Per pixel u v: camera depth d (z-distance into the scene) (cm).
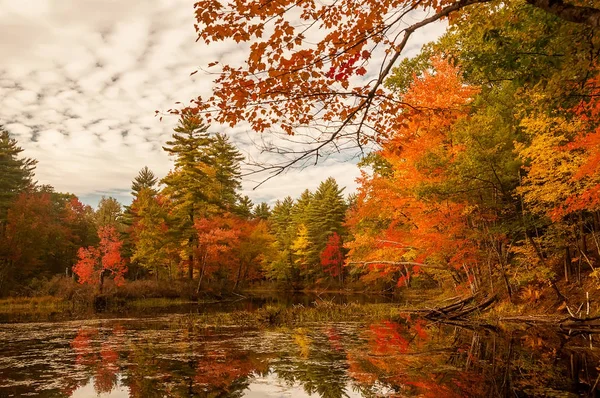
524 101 1045
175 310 2478
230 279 4606
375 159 2173
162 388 684
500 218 1581
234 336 1286
